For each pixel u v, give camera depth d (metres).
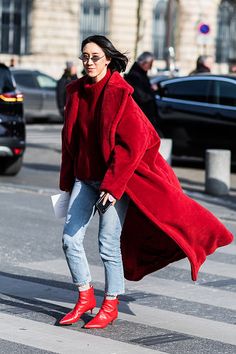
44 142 30.39
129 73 19.25
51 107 39.72
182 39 68.38
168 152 20.05
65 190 8.93
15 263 11.83
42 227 14.45
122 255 8.96
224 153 19.19
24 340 8.39
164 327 9.01
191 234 8.51
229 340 8.64
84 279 8.87
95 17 65.00
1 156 20.55
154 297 10.30
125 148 8.29
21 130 20.33
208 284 11.05
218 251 13.16
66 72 27.05
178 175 22.20
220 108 22.58
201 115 22.72
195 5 68.44
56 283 10.80
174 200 8.42
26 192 18.55
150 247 8.89
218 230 8.57
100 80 8.45
